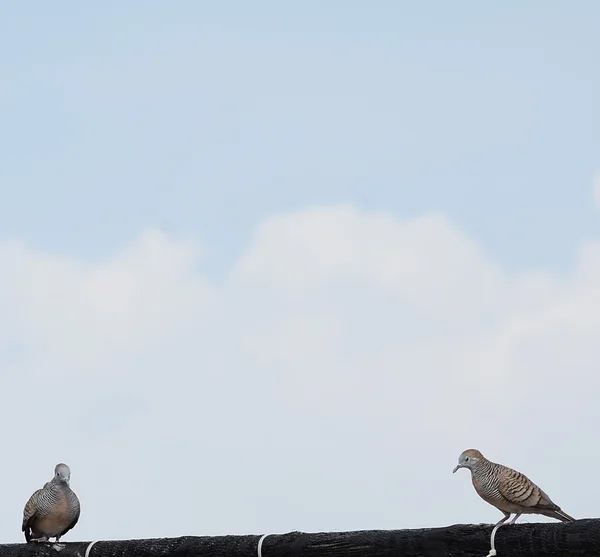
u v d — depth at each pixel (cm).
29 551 1282
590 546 1059
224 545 1210
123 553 1246
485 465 1257
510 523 1112
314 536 1182
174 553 1224
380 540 1152
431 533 1137
